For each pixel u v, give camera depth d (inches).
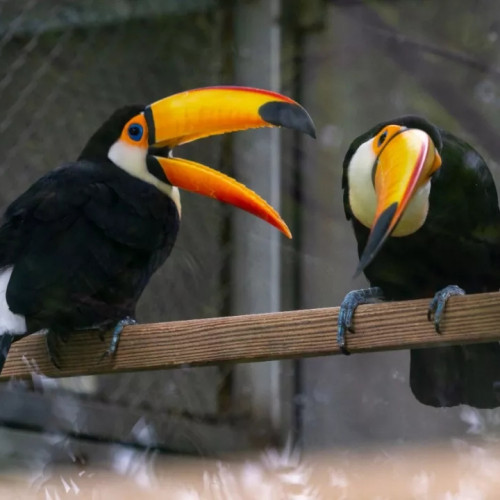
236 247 463.5
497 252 324.8
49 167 461.4
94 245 311.0
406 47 466.6
